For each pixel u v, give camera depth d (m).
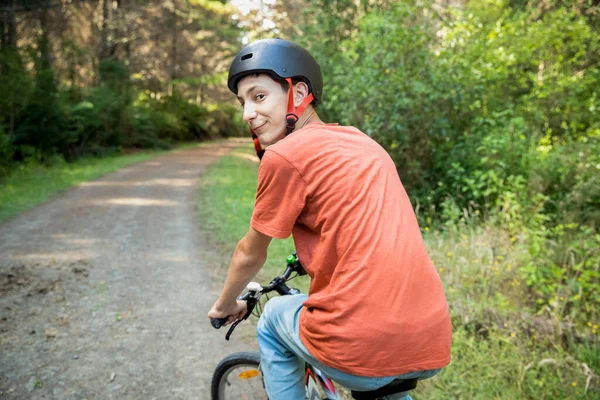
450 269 4.84
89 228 8.49
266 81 1.74
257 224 1.66
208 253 6.93
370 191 1.55
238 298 2.11
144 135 28.38
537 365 3.29
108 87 25.50
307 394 1.99
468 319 3.88
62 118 18.81
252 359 2.43
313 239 1.64
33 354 3.93
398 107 6.99
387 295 1.47
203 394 3.42
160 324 4.55
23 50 18.92
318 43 11.12
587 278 4.20
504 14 8.59
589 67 8.45
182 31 38.88
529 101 8.04
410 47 7.31
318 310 1.58
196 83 37.84
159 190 13.15
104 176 16.02
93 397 3.36
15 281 5.64
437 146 7.45
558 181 6.31
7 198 10.88
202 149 31.45
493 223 5.55
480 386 3.09
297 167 1.58
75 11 25.22
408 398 1.81
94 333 4.34
